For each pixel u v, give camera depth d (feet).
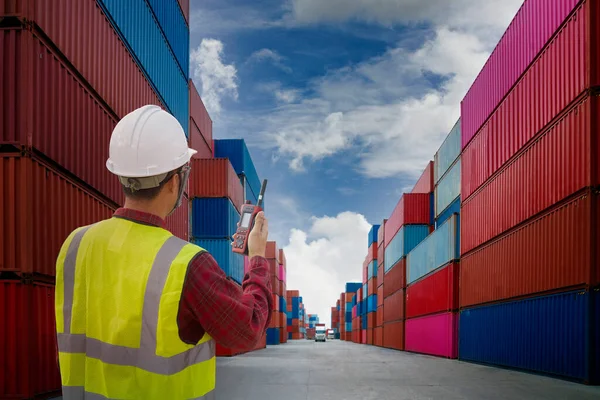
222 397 34.55
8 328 28.12
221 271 6.04
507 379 46.06
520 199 55.01
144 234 6.04
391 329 140.46
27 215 28.71
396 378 47.47
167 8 60.03
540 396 34.60
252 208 7.49
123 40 44.27
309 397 34.60
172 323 5.47
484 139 68.64
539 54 51.42
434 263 92.84
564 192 45.09
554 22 48.26
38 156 29.91
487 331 65.36
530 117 53.11
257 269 6.82
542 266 49.14
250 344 6.02
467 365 66.18
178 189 6.68
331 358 83.46
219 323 5.66
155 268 5.66
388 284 148.46
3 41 29.25
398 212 129.90
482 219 68.64
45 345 29.86
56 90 32.09
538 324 49.67
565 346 44.09
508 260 58.29
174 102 63.21
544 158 49.47
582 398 33.63
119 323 5.54
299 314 375.86
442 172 102.58
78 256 6.16
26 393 27.89
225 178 84.02
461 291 77.66
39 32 30.30
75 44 34.76
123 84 44.01
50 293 30.83
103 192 38.91
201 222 83.10
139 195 6.32
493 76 65.46
